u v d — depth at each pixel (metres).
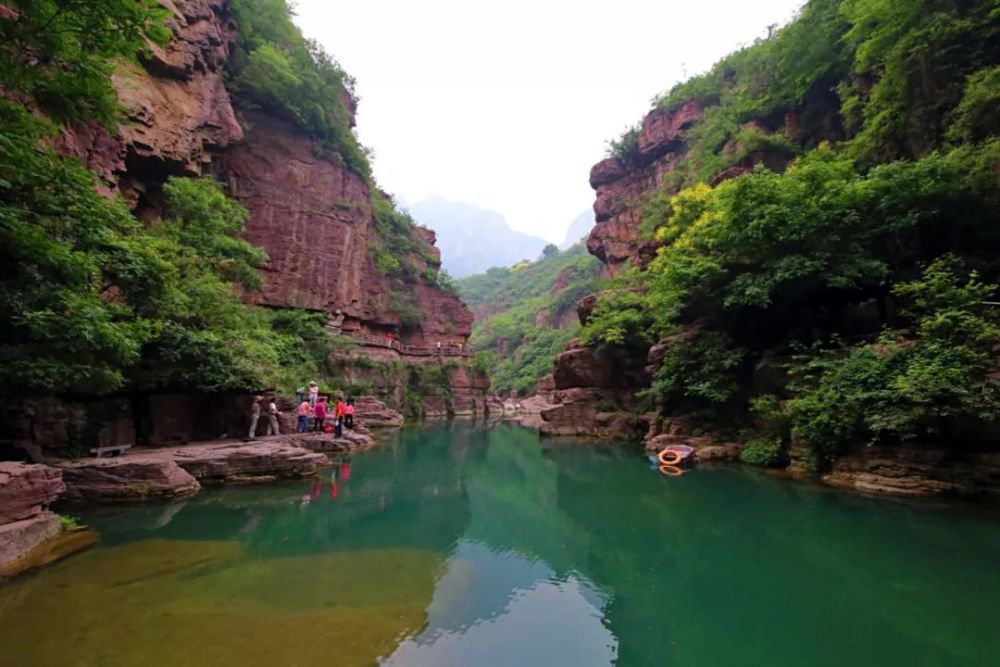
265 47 32.41
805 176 13.79
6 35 6.76
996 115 12.37
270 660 4.18
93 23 6.94
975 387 9.04
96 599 5.30
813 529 8.27
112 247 10.45
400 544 7.77
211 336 13.24
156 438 12.70
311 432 17.86
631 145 46.47
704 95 40.44
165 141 21.23
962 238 12.97
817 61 23.03
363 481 12.73
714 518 9.18
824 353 12.69
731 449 15.14
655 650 4.68
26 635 4.46
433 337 52.31
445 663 4.31
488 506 10.51
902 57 15.13
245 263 22.33
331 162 37.28
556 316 85.81
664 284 18.44
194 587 5.73
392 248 50.47
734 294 14.63
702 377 16.52
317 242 34.97
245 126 32.06
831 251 12.98
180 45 22.83
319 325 32.25
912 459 10.26
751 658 4.53
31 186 7.94
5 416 9.54
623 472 14.19
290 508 9.73
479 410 47.38
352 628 4.88
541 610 5.54
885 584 6.12
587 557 7.36
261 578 6.12
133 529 8.03
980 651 4.57
